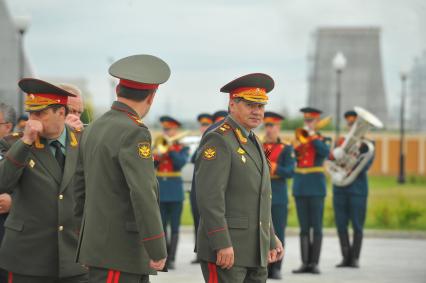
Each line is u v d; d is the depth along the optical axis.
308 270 15.02
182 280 13.83
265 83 7.87
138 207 6.64
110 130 6.86
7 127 9.10
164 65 7.00
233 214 7.76
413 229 21.31
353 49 74.75
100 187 6.83
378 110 74.06
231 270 7.70
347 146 15.66
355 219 15.72
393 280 14.08
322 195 15.02
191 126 61.38
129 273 6.80
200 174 7.72
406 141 50.50
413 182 40.28
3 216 8.75
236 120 7.93
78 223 7.24
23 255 7.62
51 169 7.70
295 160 14.48
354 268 15.56
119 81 7.00
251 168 7.84
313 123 15.68
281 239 14.42
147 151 6.77
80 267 7.65
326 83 74.56
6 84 49.69
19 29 24.00
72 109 8.34
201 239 7.85
